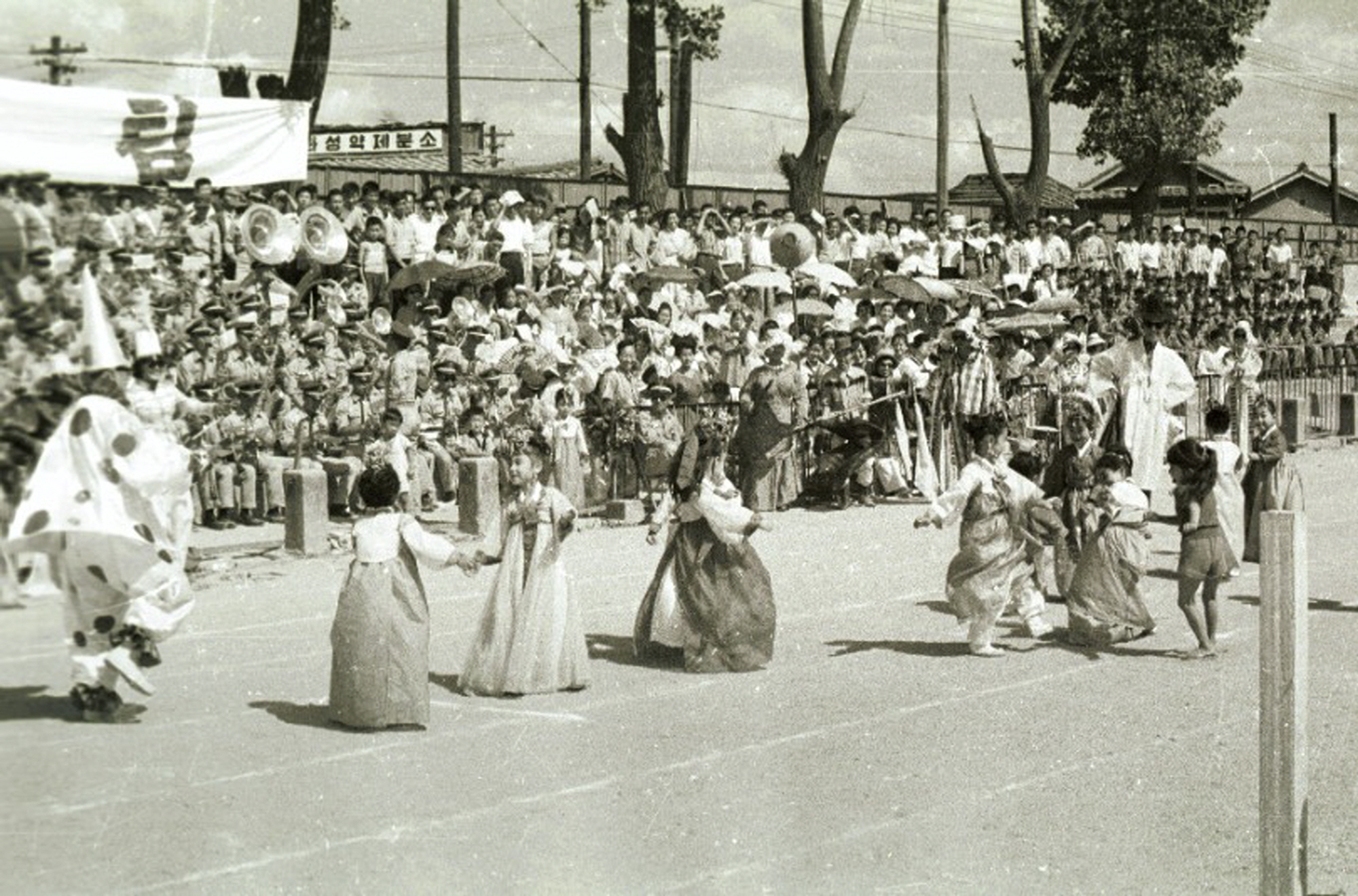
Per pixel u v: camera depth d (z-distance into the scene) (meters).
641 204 25.39
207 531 15.77
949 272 27.58
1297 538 6.58
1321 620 12.73
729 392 19.45
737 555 10.92
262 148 12.32
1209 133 39.25
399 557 9.31
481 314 20.02
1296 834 6.59
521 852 7.00
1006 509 11.55
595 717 9.60
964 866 6.98
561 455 17.81
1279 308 35.84
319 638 11.43
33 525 4.00
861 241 28.20
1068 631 12.10
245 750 8.41
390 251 21.36
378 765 8.38
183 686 9.80
